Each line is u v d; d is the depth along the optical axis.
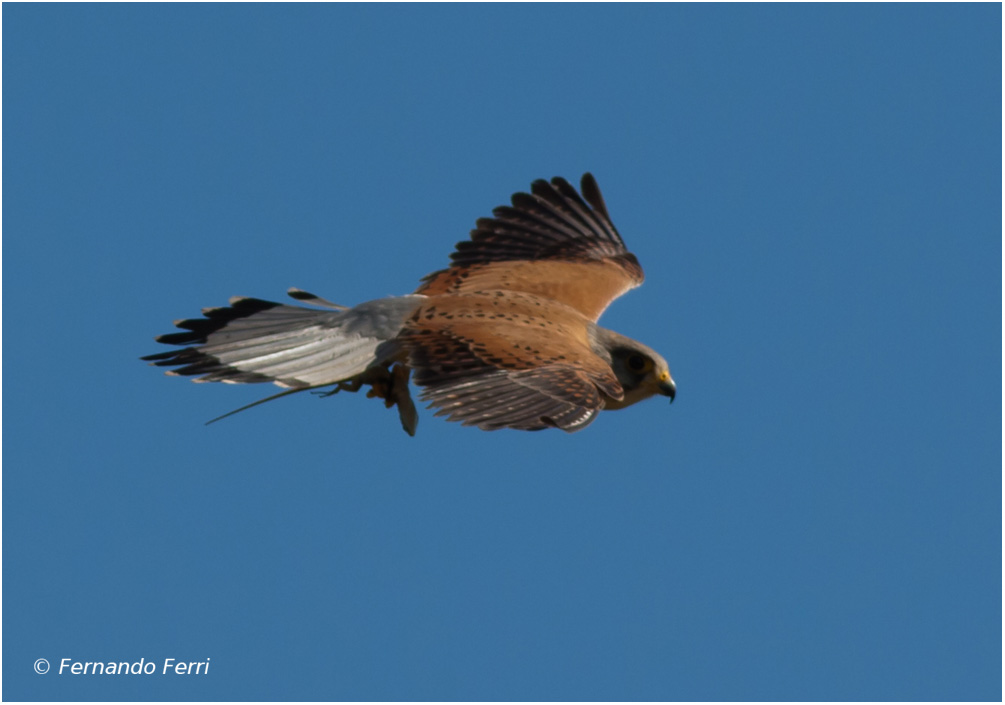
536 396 10.76
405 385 12.45
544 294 14.27
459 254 15.23
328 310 12.63
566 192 16.02
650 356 12.95
